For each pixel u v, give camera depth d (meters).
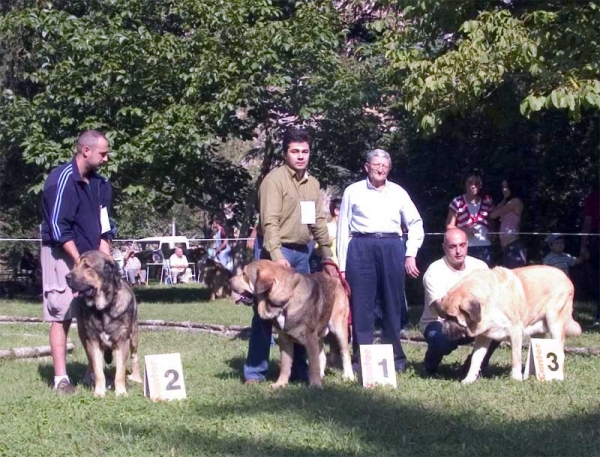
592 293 15.95
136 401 6.83
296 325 7.22
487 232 11.92
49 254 7.47
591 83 10.10
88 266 6.91
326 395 6.98
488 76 10.97
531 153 16.75
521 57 10.73
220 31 17.27
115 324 7.07
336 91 17.19
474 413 6.30
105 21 18.30
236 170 19.98
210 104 17.05
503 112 13.41
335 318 7.83
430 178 17.84
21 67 19.69
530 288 7.61
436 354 7.95
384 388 7.28
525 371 7.73
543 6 11.44
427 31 12.66
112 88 17.42
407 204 8.24
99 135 7.50
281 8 19.08
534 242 16.84
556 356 7.62
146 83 17.47
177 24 18.84
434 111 11.62
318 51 17.23
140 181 17.67
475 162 17.34
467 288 7.30
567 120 16.06
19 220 22.12
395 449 5.40
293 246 7.77
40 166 18.16
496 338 7.43
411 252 8.21
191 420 6.19
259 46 17.05
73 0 19.12
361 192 8.09
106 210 7.71
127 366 8.69
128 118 17.78
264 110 18.23
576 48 10.70
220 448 5.45
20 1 19.80
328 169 19.09
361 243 8.03
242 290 7.30
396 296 8.12
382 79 16.69
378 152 8.06
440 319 7.94
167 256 31.98
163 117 16.95
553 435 5.68
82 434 5.84
